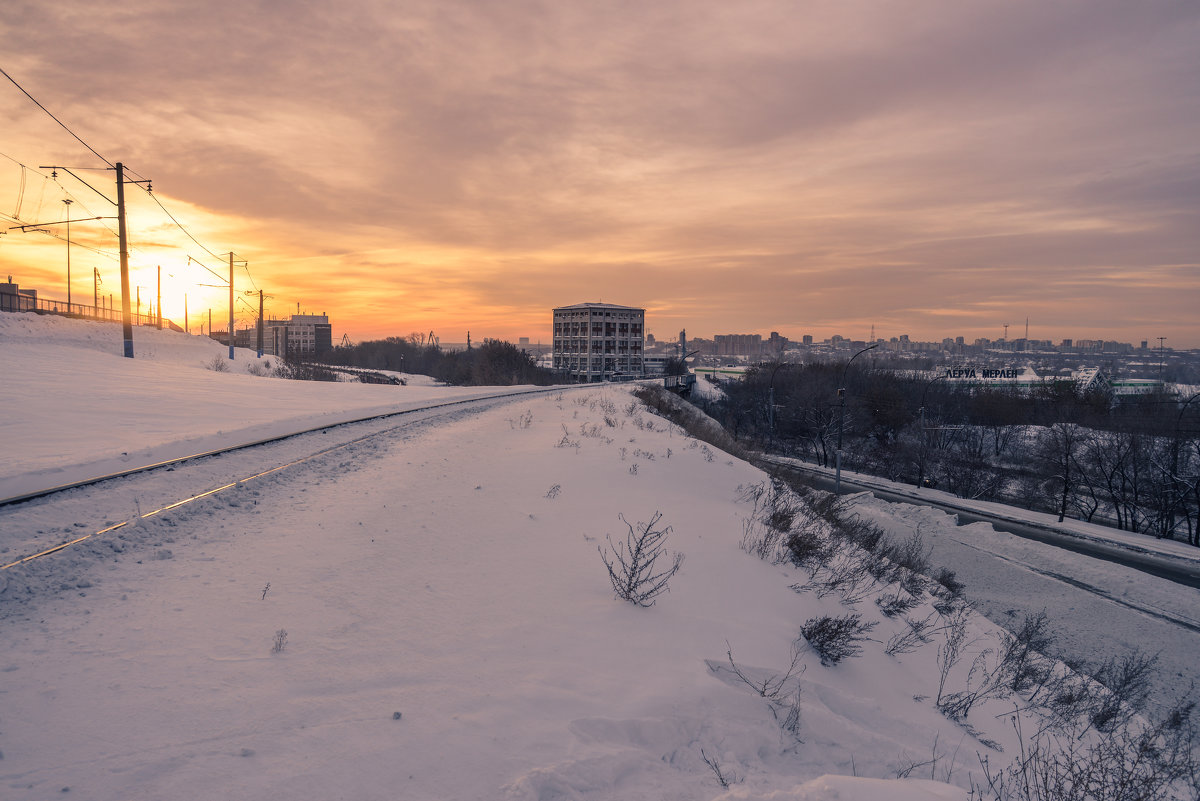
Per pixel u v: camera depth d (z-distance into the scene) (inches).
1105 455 1667.1
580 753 150.3
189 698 159.8
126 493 367.6
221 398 960.9
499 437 744.3
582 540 343.0
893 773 181.9
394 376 3262.8
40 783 124.2
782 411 3075.8
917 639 339.3
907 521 1357.0
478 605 240.1
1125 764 268.8
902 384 3464.6
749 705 192.2
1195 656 696.4
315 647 193.3
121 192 1320.1
